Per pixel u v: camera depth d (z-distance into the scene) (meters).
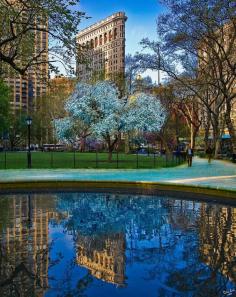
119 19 104.19
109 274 5.85
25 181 17.22
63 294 5.09
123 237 8.38
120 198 15.27
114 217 10.88
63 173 23.66
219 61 31.92
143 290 5.25
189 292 5.16
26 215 11.15
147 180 18.98
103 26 109.62
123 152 70.69
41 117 78.25
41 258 6.71
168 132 62.44
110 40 106.94
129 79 46.72
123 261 6.54
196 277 5.74
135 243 7.82
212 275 5.84
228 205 13.40
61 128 43.31
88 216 11.02
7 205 13.17
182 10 28.84
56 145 93.69
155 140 64.69
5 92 51.25
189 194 15.40
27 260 6.59
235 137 34.75
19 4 14.47
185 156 45.25
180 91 46.84
